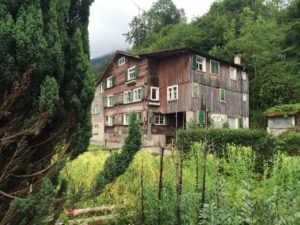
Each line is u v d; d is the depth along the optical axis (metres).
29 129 2.58
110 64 29.25
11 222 2.57
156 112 23.28
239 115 25.38
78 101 3.05
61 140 3.11
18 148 2.74
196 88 21.73
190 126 18.05
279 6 50.84
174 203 3.85
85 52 3.41
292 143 10.89
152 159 7.61
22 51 2.54
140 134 3.09
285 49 34.41
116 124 28.25
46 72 2.71
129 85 25.83
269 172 6.50
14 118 2.72
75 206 5.33
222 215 3.10
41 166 3.01
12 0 2.62
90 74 3.21
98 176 2.95
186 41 41.59
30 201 2.40
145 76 23.45
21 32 2.53
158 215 3.83
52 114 2.72
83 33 3.41
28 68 2.58
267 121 26.59
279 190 3.98
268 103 30.20
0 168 2.78
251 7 52.22
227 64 24.81
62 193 3.06
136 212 4.27
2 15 2.56
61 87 3.06
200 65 22.61
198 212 3.53
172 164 6.06
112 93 29.39
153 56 23.42
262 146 7.93
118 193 5.93
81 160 7.55
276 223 2.81
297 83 29.38
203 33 42.12
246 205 3.00
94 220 4.71
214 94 23.20
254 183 5.73
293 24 33.69
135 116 3.10
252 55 33.69
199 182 5.34
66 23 3.27
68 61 3.14
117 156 3.00
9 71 2.52
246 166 6.59
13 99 2.52
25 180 2.80
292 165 6.30
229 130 9.88
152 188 4.43
